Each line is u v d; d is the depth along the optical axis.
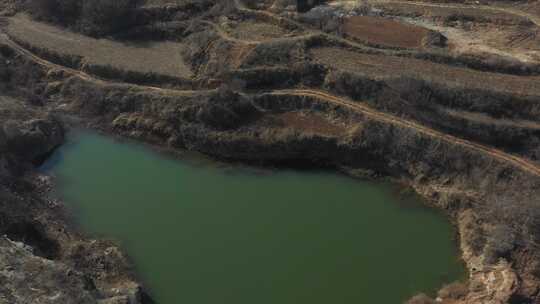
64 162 55.72
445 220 46.16
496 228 42.28
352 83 55.22
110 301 36.97
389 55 58.78
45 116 59.62
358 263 42.72
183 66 63.62
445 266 42.09
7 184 49.78
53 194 51.25
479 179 46.56
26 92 64.00
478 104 50.56
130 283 40.97
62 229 46.53
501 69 54.81
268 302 39.91
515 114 49.94
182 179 52.75
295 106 56.44
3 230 43.00
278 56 59.94
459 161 47.94
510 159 46.69
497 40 60.25
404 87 52.19
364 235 45.31
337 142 52.34
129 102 60.28
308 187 50.78
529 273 39.38
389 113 52.94
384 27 63.91
